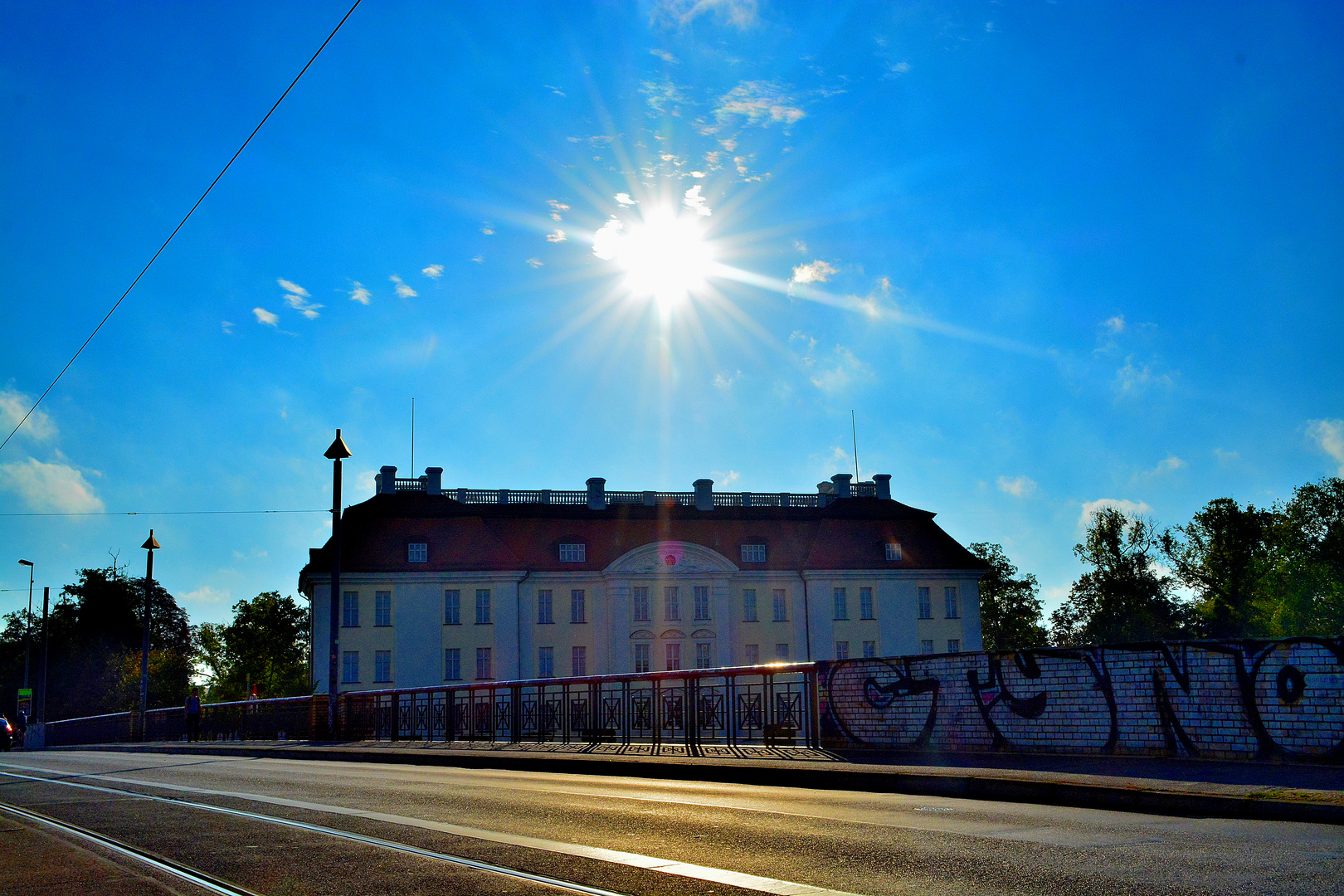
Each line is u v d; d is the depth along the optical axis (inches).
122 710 3161.9
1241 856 309.3
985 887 269.0
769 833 369.7
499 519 2456.9
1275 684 529.0
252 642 3550.7
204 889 285.6
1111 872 285.7
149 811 474.3
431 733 1116.5
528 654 2380.7
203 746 1205.7
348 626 2293.3
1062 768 541.6
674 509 2586.1
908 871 292.0
